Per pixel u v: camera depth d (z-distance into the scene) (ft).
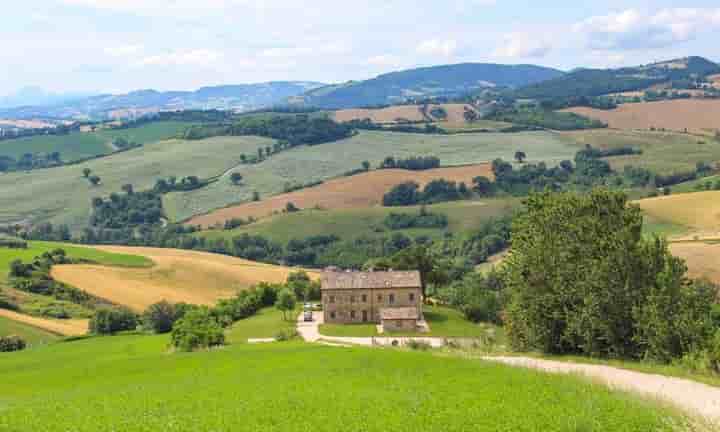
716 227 554.05
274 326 408.46
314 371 180.04
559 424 108.58
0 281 511.40
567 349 203.72
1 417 135.74
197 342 297.33
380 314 408.67
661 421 107.86
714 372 153.38
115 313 453.58
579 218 205.77
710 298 181.47
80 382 214.07
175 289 565.94
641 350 179.42
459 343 278.26
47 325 440.04
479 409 121.19
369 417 119.55
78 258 600.80
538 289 204.95
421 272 485.97
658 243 188.65
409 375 163.12
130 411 137.49
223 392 155.53
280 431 114.73
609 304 183.32
